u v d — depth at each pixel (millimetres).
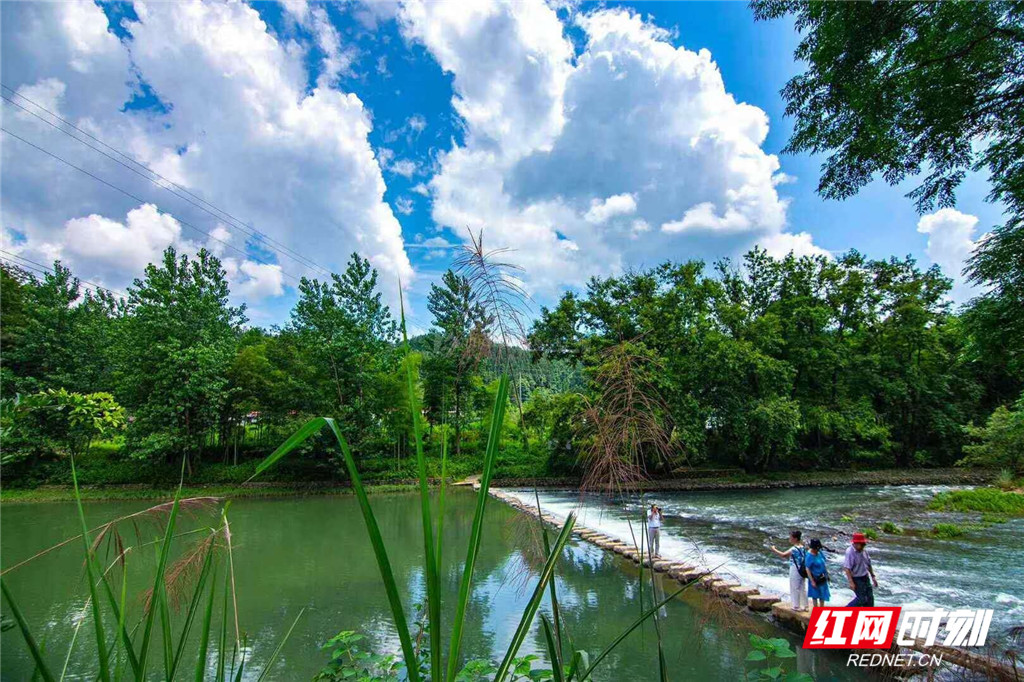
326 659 6750
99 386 28469
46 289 29062
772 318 30484
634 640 6977
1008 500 17891
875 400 33375
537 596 1347
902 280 33062
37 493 24469
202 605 8992
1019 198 7305
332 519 18875
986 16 6574
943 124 7320
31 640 1044
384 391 29344
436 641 1067
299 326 33094
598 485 1830
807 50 8008
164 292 28297
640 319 28672
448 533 15195
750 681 3020
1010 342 8781
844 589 9250
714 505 20781
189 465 26719
